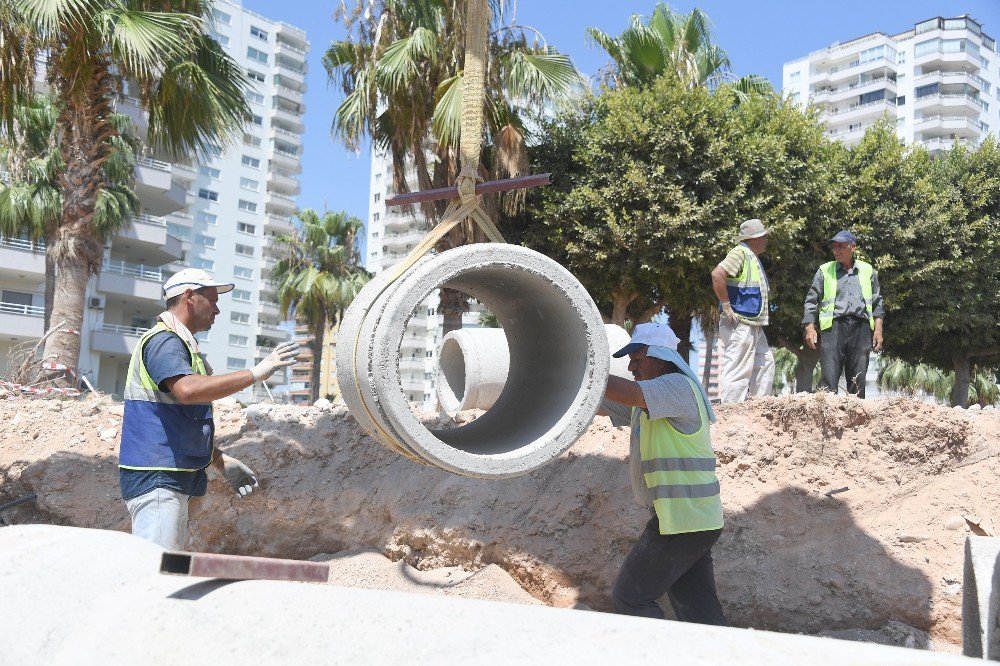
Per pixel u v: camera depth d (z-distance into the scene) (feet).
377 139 46.16
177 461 10.36
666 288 47.78
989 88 258.98
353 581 16.63
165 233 126.31
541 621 3.93
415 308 8.38
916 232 52.13
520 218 49.26
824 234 49.78
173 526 10.24
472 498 17.16
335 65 45.42
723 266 19.58
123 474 10.39
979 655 9.38
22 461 20.48
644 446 10.99
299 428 20.07
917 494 15.51
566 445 8.92
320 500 18.39
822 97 267.59
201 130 35.40
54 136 61.52
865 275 20.77
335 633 4.05
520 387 11.35
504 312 11.78
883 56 255.29
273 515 18.43
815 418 16.57
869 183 50.19
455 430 11.18
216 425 21.18
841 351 20.81
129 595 5.00
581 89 45.88
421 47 39.29
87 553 5.47
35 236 65.31
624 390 10.24
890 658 3.49
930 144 244.83
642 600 11.05
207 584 5.00
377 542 17.69
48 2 28.89
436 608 4.16
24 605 4.90
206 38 34.17
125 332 124.47
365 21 42.60
